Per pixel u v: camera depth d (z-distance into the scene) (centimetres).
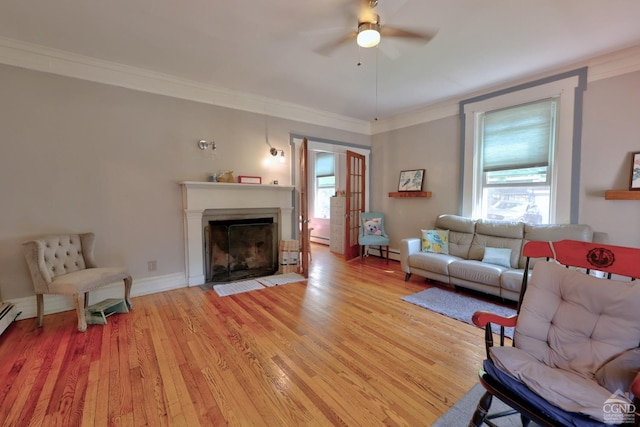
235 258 422
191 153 366
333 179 690
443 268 348
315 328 254
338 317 277
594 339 127
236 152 401
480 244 368
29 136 276
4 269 269
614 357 118
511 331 246
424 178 476
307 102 440
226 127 391
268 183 431
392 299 325
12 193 271
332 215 612
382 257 550
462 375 189
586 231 299
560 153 327
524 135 360
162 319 272
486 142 397
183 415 154
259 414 155
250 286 370
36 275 248
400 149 513
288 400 165
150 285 345
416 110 479
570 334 134
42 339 234
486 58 297
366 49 278
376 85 372
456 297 329
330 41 262
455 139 430
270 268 446
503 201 387
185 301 318
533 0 207
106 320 268
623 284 130
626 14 223
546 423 103
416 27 242
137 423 149
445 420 151
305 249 411
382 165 547
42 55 277
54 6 212
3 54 262
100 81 307
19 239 274
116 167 320
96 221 310
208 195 373
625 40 263
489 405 125
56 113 287
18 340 232
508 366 121
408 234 507
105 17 226
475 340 235
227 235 408
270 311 291
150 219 343
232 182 389
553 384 109
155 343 228
